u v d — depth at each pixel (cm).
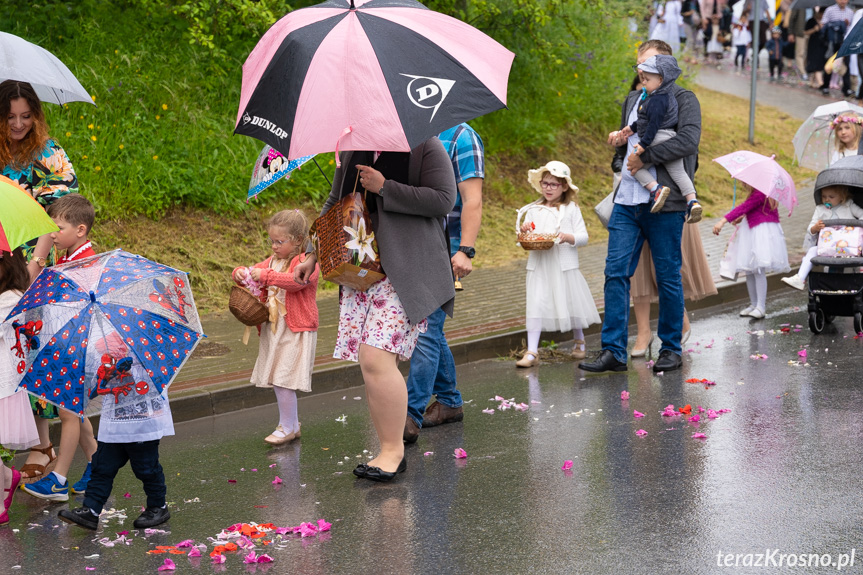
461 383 764
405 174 502
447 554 414
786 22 2617
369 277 496
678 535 423
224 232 1098
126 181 1077
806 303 1040
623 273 772
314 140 429
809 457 526
